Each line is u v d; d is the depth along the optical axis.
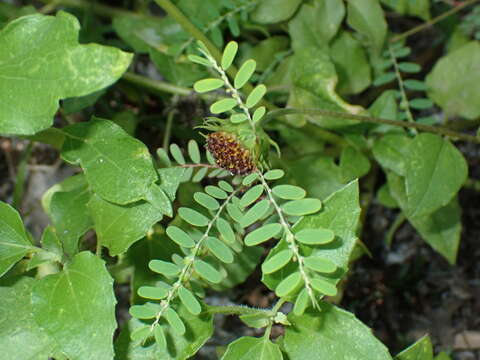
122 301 0.25
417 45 0.31
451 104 0.23
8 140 0.28
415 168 0.19
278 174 0.14
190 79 0.23
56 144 0.20
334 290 0.12
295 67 0.22
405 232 0.28
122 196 0.15
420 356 0.15
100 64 0.12
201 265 0.14
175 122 0.24
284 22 0.24
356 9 0.23
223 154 0.14
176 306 0.14
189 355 0.14
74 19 0.13
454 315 0.26
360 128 0.22
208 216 0.18
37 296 0.13
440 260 0.27
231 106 0.14
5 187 0.28
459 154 0.19
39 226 0.27
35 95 0.12
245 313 0.14
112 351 0.13
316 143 0.24
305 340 0.14
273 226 0.13
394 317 0.26
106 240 0.15
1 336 0.14
